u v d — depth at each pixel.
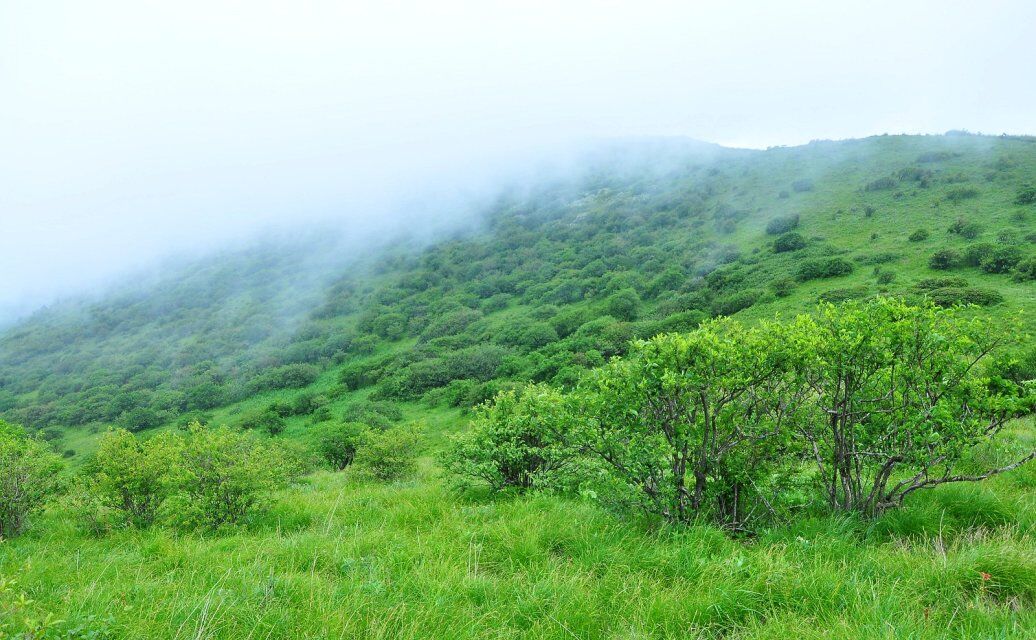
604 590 4.65
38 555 7.24
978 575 4.25
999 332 5.49
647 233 158.88
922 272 68.06
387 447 17.55
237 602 4.61
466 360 87.56
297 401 89.69
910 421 5.44
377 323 141.00
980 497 5.96
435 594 4.62
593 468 7.39
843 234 100.50
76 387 129.88
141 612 4.35
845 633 3.52
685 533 5.62
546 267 160.62
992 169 108.56
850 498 6.12
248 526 9.62
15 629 3.60
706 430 6.05
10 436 10.24
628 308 97.19
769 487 6.30
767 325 6.30
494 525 6.73
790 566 4.51
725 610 4.14
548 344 90.31
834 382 6.10
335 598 4.60
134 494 10.44
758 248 111.81
